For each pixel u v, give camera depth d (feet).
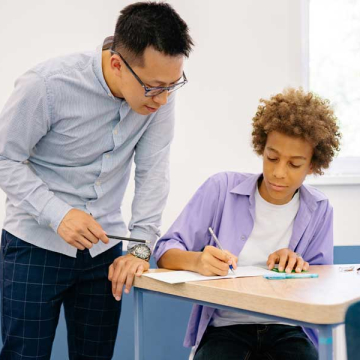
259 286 3.83
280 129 4.69
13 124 4.51
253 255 5.16
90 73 4.62
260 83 7.75
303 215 5.20
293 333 4.83
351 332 2.52
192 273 4.50
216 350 4.59
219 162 7.67
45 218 4.60
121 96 4.71
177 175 7.58
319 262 5.29
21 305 4.79
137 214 5.28
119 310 5.33
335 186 7.77
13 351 4.86
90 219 4.58
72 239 4.51
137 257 4.87
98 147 4.86
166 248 5.01
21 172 4.63
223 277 4.25
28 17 7.27
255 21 7.73
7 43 7.23
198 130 7.63
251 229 5.19
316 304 3.14
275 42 7.78
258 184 5.32
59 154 4.83
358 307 2.51
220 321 4.98
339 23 8.27
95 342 5.24
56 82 4.52
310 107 4.89
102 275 5.15
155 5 4.37
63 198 4.91
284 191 4.83
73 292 5.22
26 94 4.47
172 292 4.17
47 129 4.68
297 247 5.23
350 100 8.24
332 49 8.25
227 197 5.30
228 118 7.68
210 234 5.35
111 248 5.22
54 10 7.31
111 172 5.01
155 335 7.45
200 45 7.62
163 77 4.27
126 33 4.31
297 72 7.84
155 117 5.15
